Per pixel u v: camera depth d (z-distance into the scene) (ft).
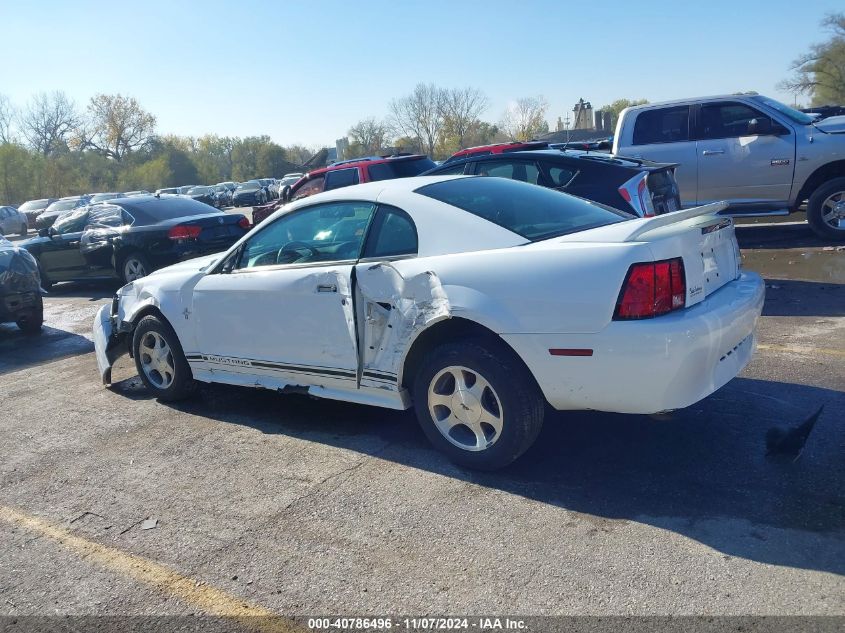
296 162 329.93
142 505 12.72
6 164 208.33
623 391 11.03
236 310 15.78
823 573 9.13
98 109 276.41
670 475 12.09
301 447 14.69
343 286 13.65
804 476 11.64
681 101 33.55
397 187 14.21
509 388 11.87
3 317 27.89
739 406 14.75
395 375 13.26
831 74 184.14
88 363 23.67
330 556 10.55
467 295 12.00
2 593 10.34
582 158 24.94
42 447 16.05
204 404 18.04
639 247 10.91
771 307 22.89
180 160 297.53
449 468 13.09
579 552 10.06
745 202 33.04
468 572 9.84
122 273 37.17
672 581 9.23
